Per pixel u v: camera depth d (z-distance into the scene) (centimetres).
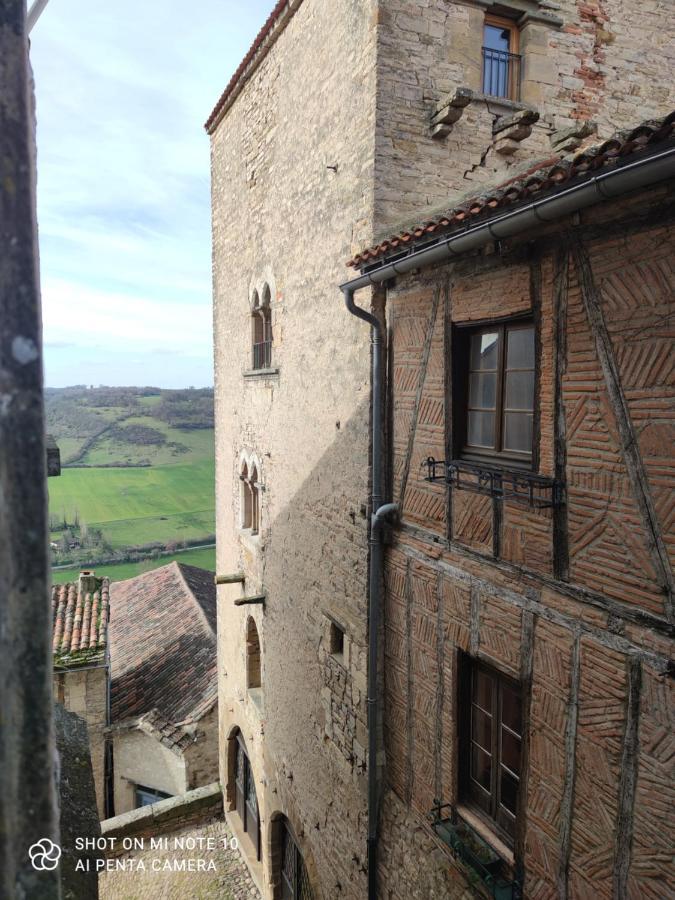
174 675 1588
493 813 553
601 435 412
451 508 563
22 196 108
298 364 877
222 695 1346
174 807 1299
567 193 371
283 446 951
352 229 698
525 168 642
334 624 796
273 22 895
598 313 410
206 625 1750
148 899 1126
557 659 450
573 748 440
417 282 599
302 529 884
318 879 862
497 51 727
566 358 437
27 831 115
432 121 668
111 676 1658
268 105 960
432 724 604
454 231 481
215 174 1270
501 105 701
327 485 793
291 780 954
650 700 383
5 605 112
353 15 686
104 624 1442
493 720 545
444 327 564
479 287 518
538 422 464
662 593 375
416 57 659
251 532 1165
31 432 112
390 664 672
